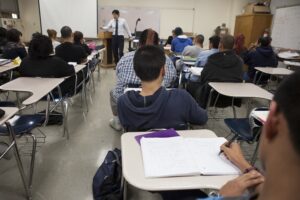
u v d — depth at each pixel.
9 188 1.92
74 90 3.05
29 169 2.16
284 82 0.34
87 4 8.01
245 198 0.51
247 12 7.71
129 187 1.82
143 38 2.45
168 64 2.39
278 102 0.32
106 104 4.00
